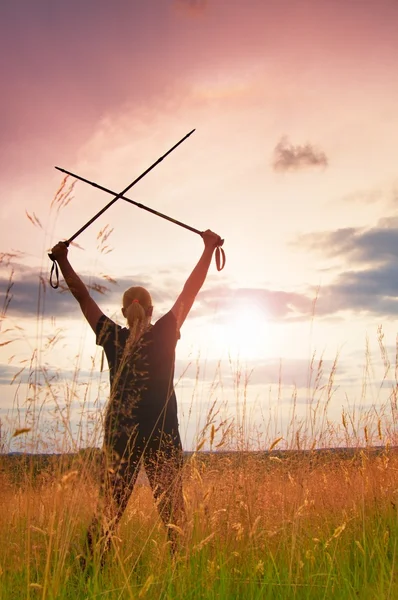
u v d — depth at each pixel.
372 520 3.76
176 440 3.48
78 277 3.87
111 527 3.11
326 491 3.89
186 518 3.21
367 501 3.95
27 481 2.98
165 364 3.62
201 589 2.84
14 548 3.05
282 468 3.65
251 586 2.83
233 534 3.26
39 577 2.97
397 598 2.71
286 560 3.14
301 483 3.59
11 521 3.08
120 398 3.31
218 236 4.17
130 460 3.36
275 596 2.88
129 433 3.33
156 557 3.19
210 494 3.31
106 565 3.05
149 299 3.89
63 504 2.80
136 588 2.86
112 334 3.65
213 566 2.82
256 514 3.34
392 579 2.82
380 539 3.41
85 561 3.06
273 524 3.43
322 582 3.01
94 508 3.02
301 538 3.34
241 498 3.37
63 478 2.53
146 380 3.51
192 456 3.36
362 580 3.06
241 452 3.58
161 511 3.33
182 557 3.00
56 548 2.80
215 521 3.24
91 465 2.96
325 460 3.99
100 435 3.14
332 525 3.74
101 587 2.81
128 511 3.59
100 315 3.74
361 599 2.79
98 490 3.05
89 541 3.07
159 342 3.64
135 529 3.69
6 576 2.92
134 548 3.40
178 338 3.75
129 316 3.68
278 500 3.52
